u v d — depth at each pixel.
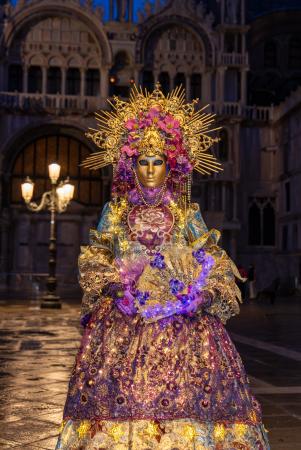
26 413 6.00
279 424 5.68
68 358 9.69
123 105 4.24
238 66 40.69
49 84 41.09
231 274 3.87
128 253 3.87
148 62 41.38
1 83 40.03
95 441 3.48
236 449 3.56
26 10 40.00
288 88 45.03
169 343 3.65
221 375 3.66
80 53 40.62
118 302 3.75
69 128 40.56
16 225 40.50
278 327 15.80
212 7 45.44
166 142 4.06
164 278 3.76
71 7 40.00
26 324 15.51
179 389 3.55
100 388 3.56
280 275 39.91
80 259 3.85
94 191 41.09
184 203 4.07
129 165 4.11
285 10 44.47
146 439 3.46
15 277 40.06
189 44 41.59
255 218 41.50
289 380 8.02
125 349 3.64
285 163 40.00
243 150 41.53
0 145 39.66
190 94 41.56
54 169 21.52
